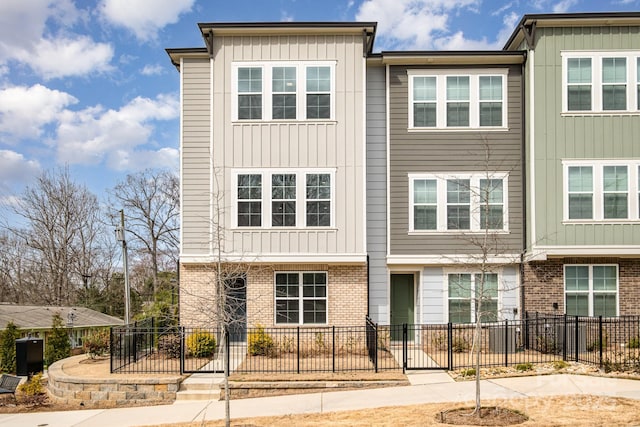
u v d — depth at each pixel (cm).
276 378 1316
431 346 1702
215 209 1650
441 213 1766
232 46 1738
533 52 1717
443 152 1780
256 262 1689
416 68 1794
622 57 1711
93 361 1634
